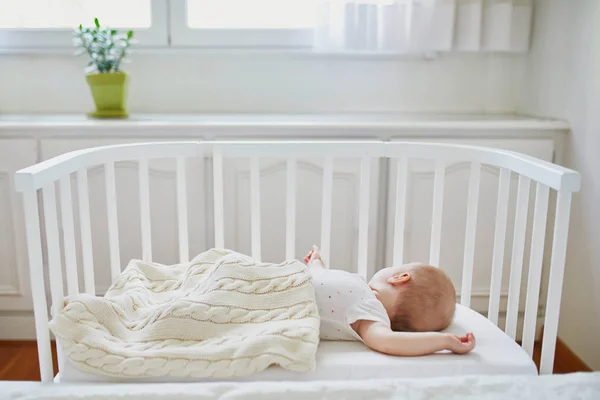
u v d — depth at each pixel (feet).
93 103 6.83
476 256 5.97
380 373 3.25
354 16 6.02
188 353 3.15
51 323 3.21
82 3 6.57
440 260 5.96
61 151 5.57
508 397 2.80
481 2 6.05
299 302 3.57
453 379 2.96
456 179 5.80
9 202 5.72
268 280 3.67
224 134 5.59
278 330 3.28
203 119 5.99
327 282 3.78
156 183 5.71
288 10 6.64
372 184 5.74
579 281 5.67
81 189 3.72
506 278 6.05
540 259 3.48
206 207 5.78
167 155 4.35
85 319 3.30
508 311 3.83
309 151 4.47
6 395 2.79
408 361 3.30
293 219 4.58
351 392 2.82
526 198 3.69
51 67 6.73
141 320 3.57
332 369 3.24
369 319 3.53
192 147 4.42
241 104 6.88
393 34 6.05
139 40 6.64
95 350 3.14
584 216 5.55
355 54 6.73
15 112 6.80
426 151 4.39
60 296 3.38
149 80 6.82
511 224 5.91
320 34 6.14
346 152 4.47
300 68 6.83
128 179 5.70
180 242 4.54
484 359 3.33
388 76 6.86
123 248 5.84
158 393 2.80
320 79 6.86
